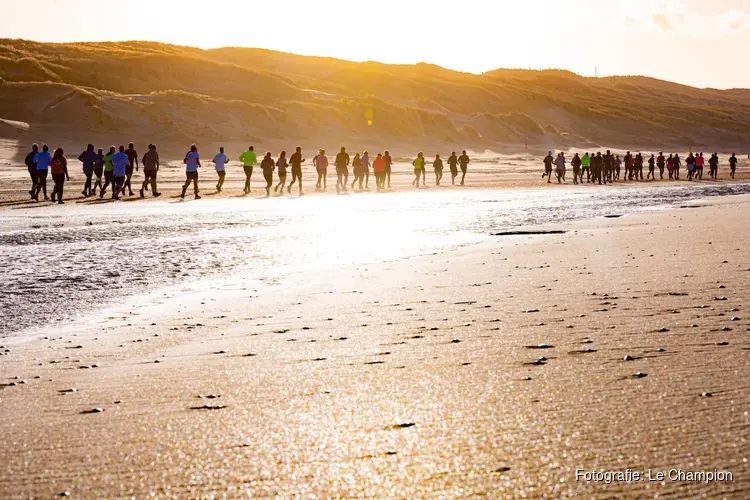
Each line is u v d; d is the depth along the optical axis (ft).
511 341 21.68
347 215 82.17
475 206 96.37
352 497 10.93
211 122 332.60
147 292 36.01
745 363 17.94
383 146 385.29
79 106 309.01
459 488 11.07
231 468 12.27
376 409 15.33
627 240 51.93
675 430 13.15
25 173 173.58
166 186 138.82
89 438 14.19
